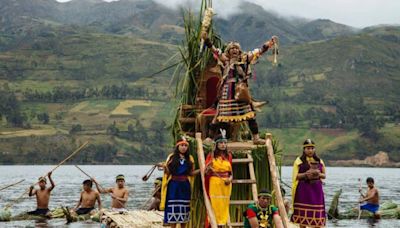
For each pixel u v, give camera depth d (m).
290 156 174.00
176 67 12.30
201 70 12.05
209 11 11.21
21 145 184.88
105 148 180.62
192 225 11.27
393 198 40.31
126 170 117.75
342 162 194.12
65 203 33.06
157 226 13.43
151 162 179.00
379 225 21.81
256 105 11.07
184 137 10.99
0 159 175.75
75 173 98.44
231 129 11.41
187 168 10.83
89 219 22.30
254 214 9.95
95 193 23.05
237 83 10.78
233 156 11.30
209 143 11.03
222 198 10.37
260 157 11.30
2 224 21.27
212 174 10.35
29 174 91.81
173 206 10.81
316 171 11.06
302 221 11.12
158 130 191.25
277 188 10.38
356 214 24.78
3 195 39.38
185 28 12.19
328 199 37.84
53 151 182.00
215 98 11.96
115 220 14.56
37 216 23.17
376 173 122.94
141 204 30.75
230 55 10.95
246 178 11.38
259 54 10.91
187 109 12.20
